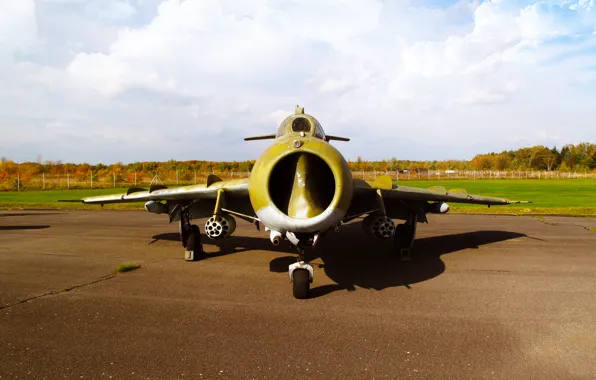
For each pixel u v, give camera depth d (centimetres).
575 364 406
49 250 1077
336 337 477
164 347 447
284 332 493
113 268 863
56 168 7412
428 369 394
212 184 928
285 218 602
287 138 714
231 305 605
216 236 779
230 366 400
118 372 388
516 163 13475
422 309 584
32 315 555
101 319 540
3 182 4619
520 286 712
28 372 387
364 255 1019
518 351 437
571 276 787
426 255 1013
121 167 8500
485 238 1275
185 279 770
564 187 4478
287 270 851
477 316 552
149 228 1542
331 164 627
